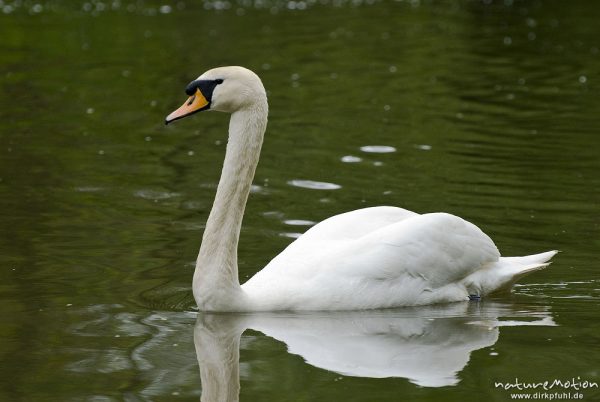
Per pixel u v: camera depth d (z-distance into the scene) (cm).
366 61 2812
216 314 1138
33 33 3142
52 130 2044
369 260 1164
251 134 1141
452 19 3559
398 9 3778
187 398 902
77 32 3175
